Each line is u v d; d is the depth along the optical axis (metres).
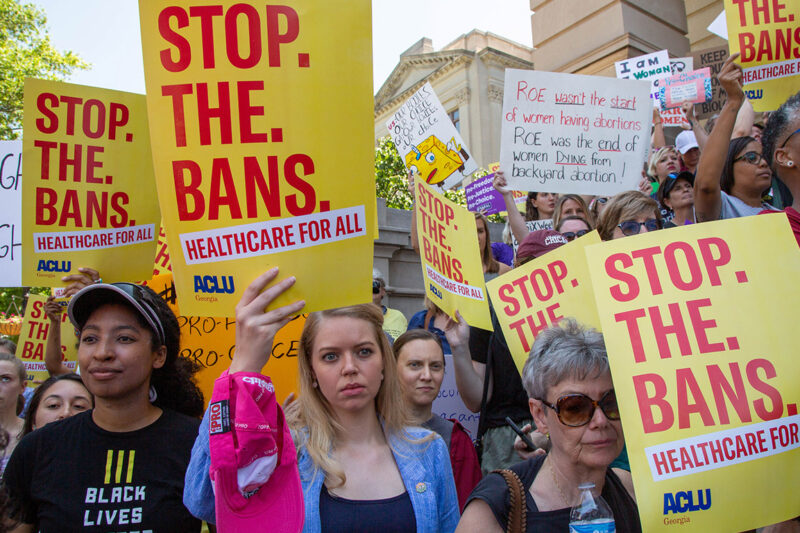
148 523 1.92
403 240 9.88
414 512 2.01
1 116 19.19
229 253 1.76
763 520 1.70
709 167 3.58
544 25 10.45
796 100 2.78
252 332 1.65
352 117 1.81
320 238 1.78
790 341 1.83
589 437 1.69
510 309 2.85
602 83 4.50
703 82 5.76
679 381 1.75
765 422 1.76
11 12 19.59
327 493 2.03
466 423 3.82
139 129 3.32
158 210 3.36
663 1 9.84
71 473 1.98
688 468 1.69
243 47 1.79
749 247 1.88
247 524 1.58
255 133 1.78
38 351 4.68
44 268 3.14
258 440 1.53
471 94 25.31
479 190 7.80
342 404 2.12
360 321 2.18
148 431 2.06
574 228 4.02
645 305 1.81
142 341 2.08
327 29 1.81
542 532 1.65
